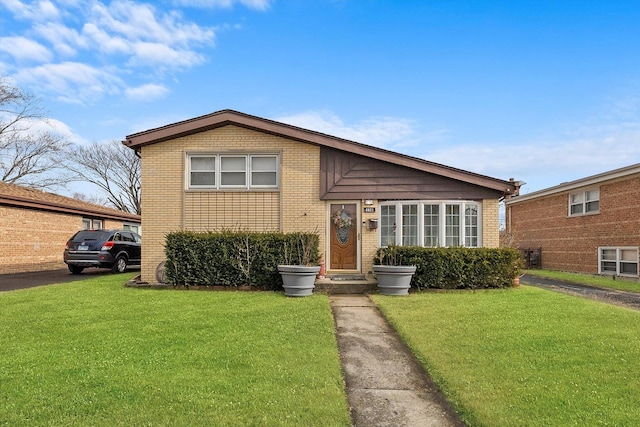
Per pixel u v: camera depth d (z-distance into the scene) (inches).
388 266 401.1
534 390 170.2
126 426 138.5
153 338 238.4
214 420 142.8
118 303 341.4
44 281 534.3
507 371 191.8
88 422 140.9
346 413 151.8
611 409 152.9
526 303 349.1
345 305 352.8
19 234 682.8
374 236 480.7
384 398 174.4
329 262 482.9
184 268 428.1
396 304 344.2
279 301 352.2
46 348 219.8
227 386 171.3
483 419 147.3
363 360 220.5
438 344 233.5
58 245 780.0
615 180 646.5
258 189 484.4
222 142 486.9
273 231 480.4
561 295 390.9
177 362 199.3
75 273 637.9
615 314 308.3
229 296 377.7
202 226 483.5
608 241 660.7
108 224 952.9
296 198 484.1
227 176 489.7
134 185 1646.2
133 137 479.5
